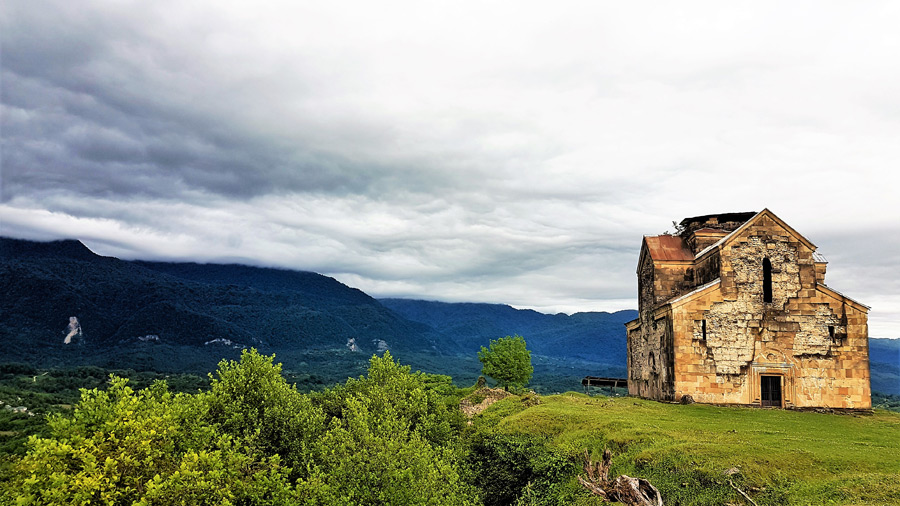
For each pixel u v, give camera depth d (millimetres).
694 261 50000
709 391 42469
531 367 71250
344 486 25812
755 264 43844
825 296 43375
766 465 24578
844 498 20953
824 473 23828
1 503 20922
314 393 55156
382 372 44281
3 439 66750
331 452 28234
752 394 42344
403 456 26875
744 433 30906
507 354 70625
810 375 42500
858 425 35688
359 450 27125
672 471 25547
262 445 30219
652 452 27484
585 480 26516
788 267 43875
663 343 45625
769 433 31141
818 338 42938
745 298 43469
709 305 43344
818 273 45750
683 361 42812
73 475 20875
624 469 27469
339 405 44969
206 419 30219
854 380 42281
